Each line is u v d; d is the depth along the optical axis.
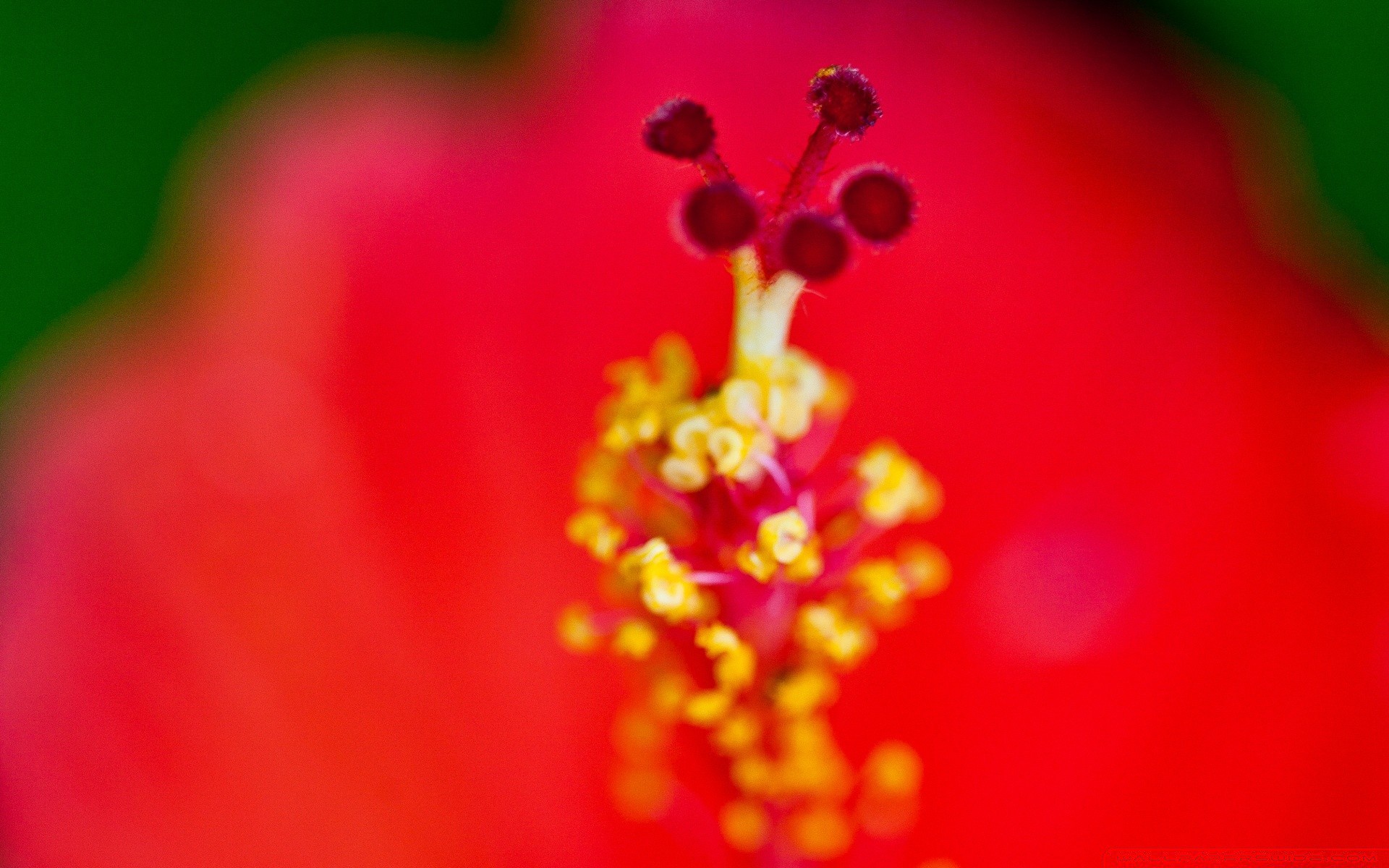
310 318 0.15
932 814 0.15
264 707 0.15
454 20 0.16
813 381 0.13
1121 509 0.15
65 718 0.14
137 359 0.15
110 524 0.15
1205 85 0.15
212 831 0.14
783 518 0.13
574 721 0.15
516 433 0.15
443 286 0.15
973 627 0.15
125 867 0.14
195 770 0.14
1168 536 0.15
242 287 0.15
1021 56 0.15
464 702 0.15
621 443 0.14
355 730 0.15
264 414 0.15
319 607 0.15
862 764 0.15
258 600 0.15
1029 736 0.15
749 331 0.13
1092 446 0.15
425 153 0.16
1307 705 0.14
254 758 0.14
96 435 0.15
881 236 0.13
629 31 0.16
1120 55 0.15
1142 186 0.15
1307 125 0.15
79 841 0.14
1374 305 0.15
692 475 0.13
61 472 0.15
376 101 0.16
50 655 0.14
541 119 0.16
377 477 0.15
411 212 0.15
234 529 0.15
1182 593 0.15
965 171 0.15
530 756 0.15
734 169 0.15
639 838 0.15
